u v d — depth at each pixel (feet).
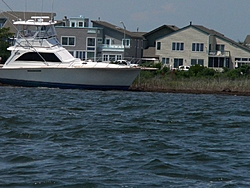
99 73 386.73
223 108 303.27
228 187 134.21
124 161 156.76
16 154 161.89
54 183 133.90
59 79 387.55
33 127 211.20
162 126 223.51
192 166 153.38
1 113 247.70
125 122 230.68
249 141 193.98
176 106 305.32
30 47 387.55
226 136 203.82
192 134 205.98
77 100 317.42
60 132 200.75
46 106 282.36
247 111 288.30
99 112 264.52
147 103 314.55
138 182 136.26
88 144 180.34
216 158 163.12
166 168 149.89
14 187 130.62
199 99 355.56
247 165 155.53
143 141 186.29
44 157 159.74
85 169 147.02
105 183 134.72
